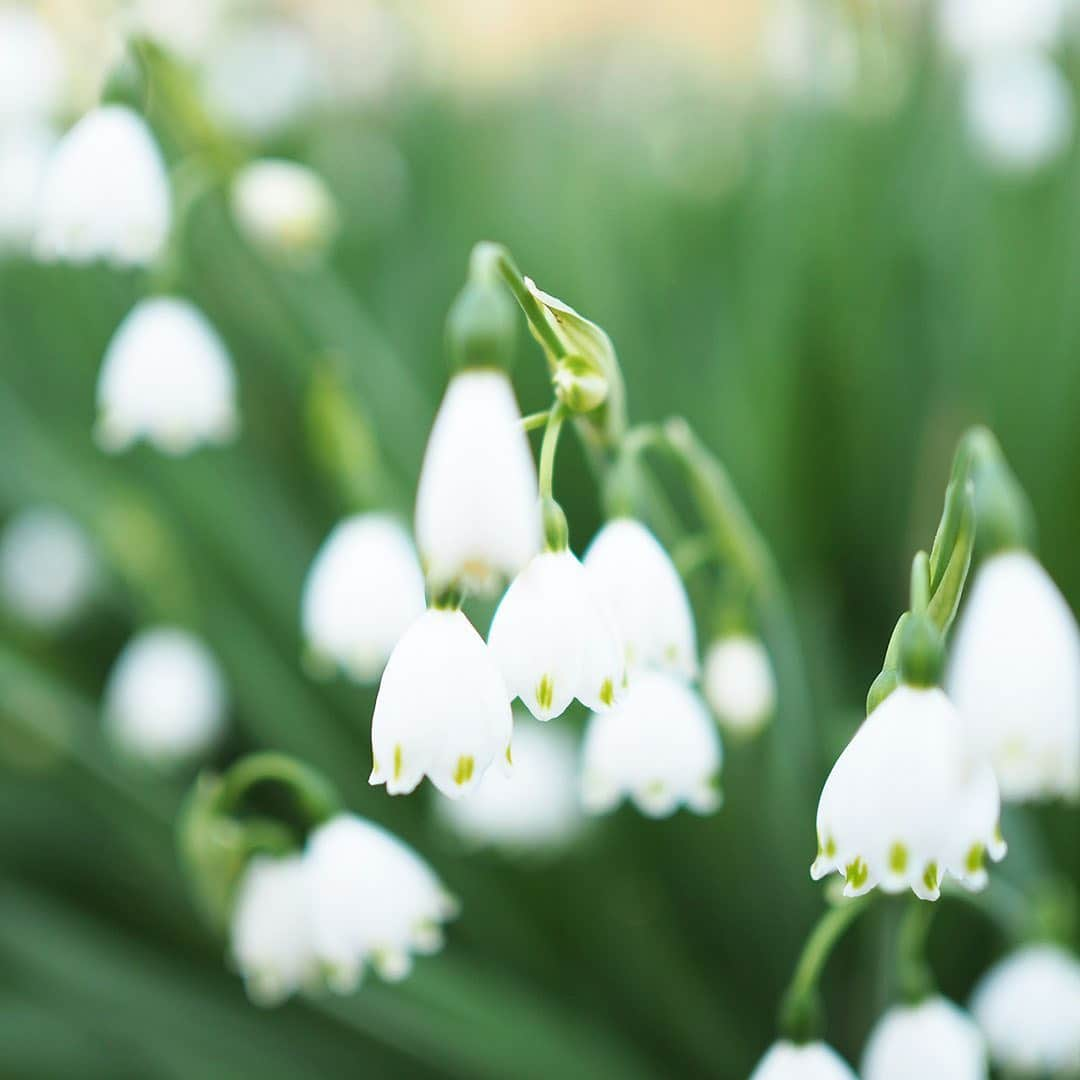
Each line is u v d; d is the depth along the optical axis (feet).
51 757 2.01
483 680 1.23
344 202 2.68
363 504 1.57
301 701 1.96
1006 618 1.30
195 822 1.44
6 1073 1.79
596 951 1.80
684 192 2.74
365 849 1.41
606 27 3.45
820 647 1.81
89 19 2.49
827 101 2.30
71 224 1.49
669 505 2.08
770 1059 1.33
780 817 1.62
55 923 1.88
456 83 2.89
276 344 2.22
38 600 2.27
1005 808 1.57
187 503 2.12
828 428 2.20
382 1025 1.66
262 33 3.01
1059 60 2.48
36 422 2.28
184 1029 1.78
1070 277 2.13
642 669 1.34
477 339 1.25
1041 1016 1.46
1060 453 2.04
